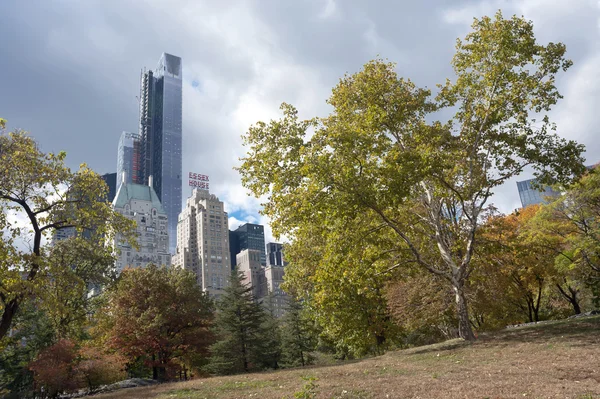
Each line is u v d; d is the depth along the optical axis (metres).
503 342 20.33
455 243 26.44
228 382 19.73
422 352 22.22
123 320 42.44
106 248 23.42
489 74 24.16
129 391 22.11
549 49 23.73
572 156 23.48
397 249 24.48
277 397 12.84
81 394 29.88
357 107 26.61
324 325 40.44
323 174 20.33
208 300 57.62
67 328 41.06
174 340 44.62
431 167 21.16
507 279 35.50
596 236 32.00
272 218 22.86
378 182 21.75
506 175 24.66
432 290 31.27
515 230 38.22
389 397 11.08
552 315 52.06
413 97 25.98
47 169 21.27
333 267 23.27
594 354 14.39
